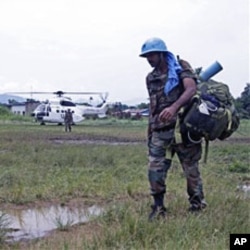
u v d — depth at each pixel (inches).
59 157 514.3
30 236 220.8
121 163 473.1
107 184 337.7
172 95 226.8
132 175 386.0
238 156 567.8
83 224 237.0
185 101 223.5
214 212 233.3
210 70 234.2
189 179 239.8
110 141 871.1
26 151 594.2
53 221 247.0
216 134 229.3
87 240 201.3
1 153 560.4
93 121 2102.6
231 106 229.5
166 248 184.2
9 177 358.9
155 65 230.8
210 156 551.5
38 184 339.0
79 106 2228.1
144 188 320.2
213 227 210.1
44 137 958.4
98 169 426.3
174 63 228.5
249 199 272.2
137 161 494.9
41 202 291.0
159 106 228.7
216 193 274.8
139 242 195.3
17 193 302.8
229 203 253.0
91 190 317.7
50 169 424.2
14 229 232.5
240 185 348.2
